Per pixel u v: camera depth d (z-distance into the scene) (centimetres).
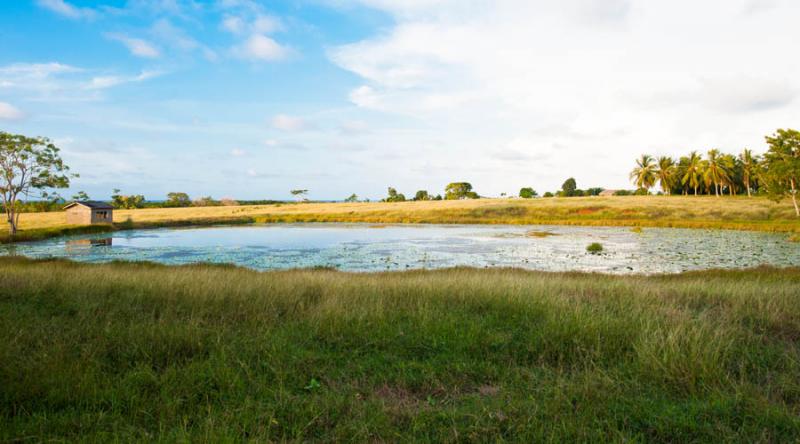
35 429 335
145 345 518
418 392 421
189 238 3922
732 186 8362
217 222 6194
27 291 856
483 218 6031
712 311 701
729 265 2105
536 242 3322
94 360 466
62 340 540
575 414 362
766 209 5416
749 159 7738
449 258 2464
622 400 392
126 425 343
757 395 397
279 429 349
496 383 436
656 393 408
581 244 3148
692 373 427
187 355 510
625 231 4256
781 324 616
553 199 8150
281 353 498
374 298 771
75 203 5206
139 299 768
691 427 342
